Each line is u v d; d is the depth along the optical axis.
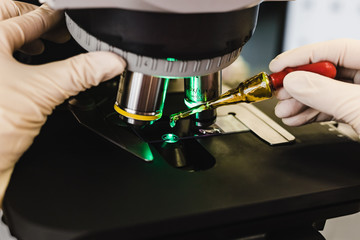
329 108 0.59
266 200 0.48
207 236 0.46
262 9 0.93
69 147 0.55
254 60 0.98
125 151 0.56
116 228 0.41
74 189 0.47
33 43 0.65
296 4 1.26
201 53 0.45
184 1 0.40
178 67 0.46
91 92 0.71
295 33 1.30
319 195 0.50
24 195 0.45
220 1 0.41
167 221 0.43
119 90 0.52
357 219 0.83
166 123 0.67
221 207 0.46
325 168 0.55
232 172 0.53
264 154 0.58
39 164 0.51
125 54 0.46
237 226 0.47
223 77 0.92
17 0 0.76
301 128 0.68
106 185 0.48
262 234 0.50
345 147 0.61
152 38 0.43
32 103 0.51
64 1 0.40
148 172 0.51
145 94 0.50
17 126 0.50
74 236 0.40
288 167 0.55
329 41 0.65
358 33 1.30
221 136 0.64
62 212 0.43
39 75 0.52
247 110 0.73
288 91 0.59
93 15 0.45
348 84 0.59
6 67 0.52
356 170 0.55
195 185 0.50
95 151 0.55
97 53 0.47
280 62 0.64
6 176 0.50
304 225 0.54
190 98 0.60
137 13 0.42
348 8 1.28
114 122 0.65
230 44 0.47
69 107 0.66
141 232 0.43
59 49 0.70
